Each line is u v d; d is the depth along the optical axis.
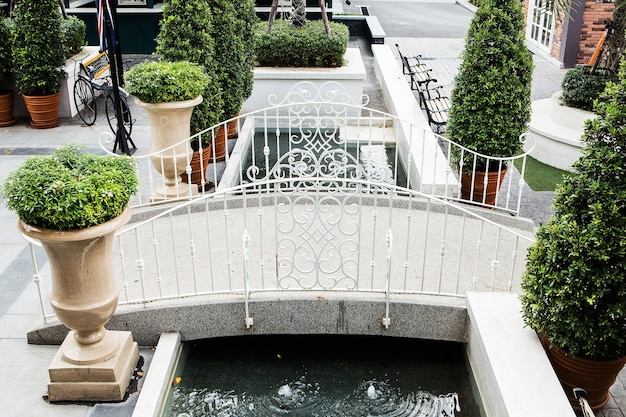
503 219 6.36
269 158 8.88
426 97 11.54
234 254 5.57
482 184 7.00
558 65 14.38
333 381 4.84
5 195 3.71
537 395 3.86
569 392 4.36
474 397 4.68
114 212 3.85
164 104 6.11
